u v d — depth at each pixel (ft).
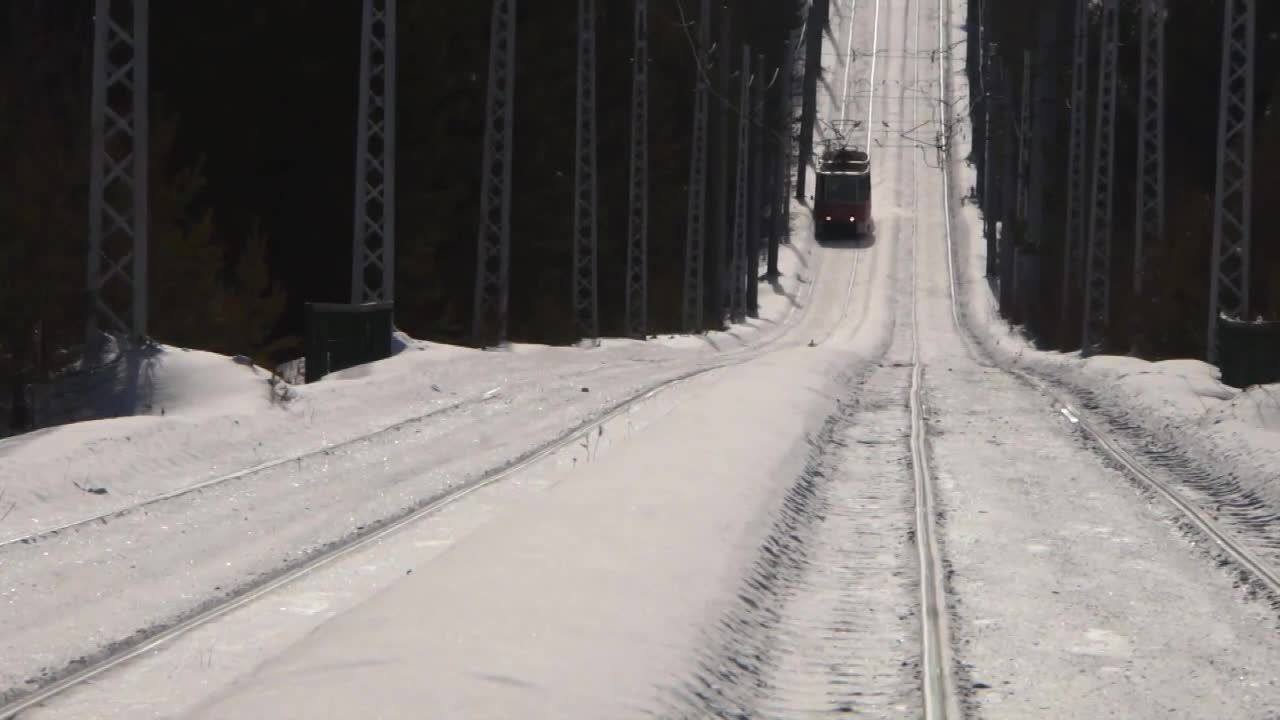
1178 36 203.82
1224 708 27.50
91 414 67.82
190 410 66.90
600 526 39.42
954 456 63.98
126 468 51.16
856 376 116.78
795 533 44.75
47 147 82.84
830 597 36.86
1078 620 34.14
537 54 185.06
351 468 54.75
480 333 123.13
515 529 38.73
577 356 122.11
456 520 45.06
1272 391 75.25
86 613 32.76
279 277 138.00
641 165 190.90
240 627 32.09
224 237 131.64
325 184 140.26
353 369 89.97
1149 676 29.58
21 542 39.01
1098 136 145.79
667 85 259.19
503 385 87.86
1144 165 134.62
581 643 27.76
